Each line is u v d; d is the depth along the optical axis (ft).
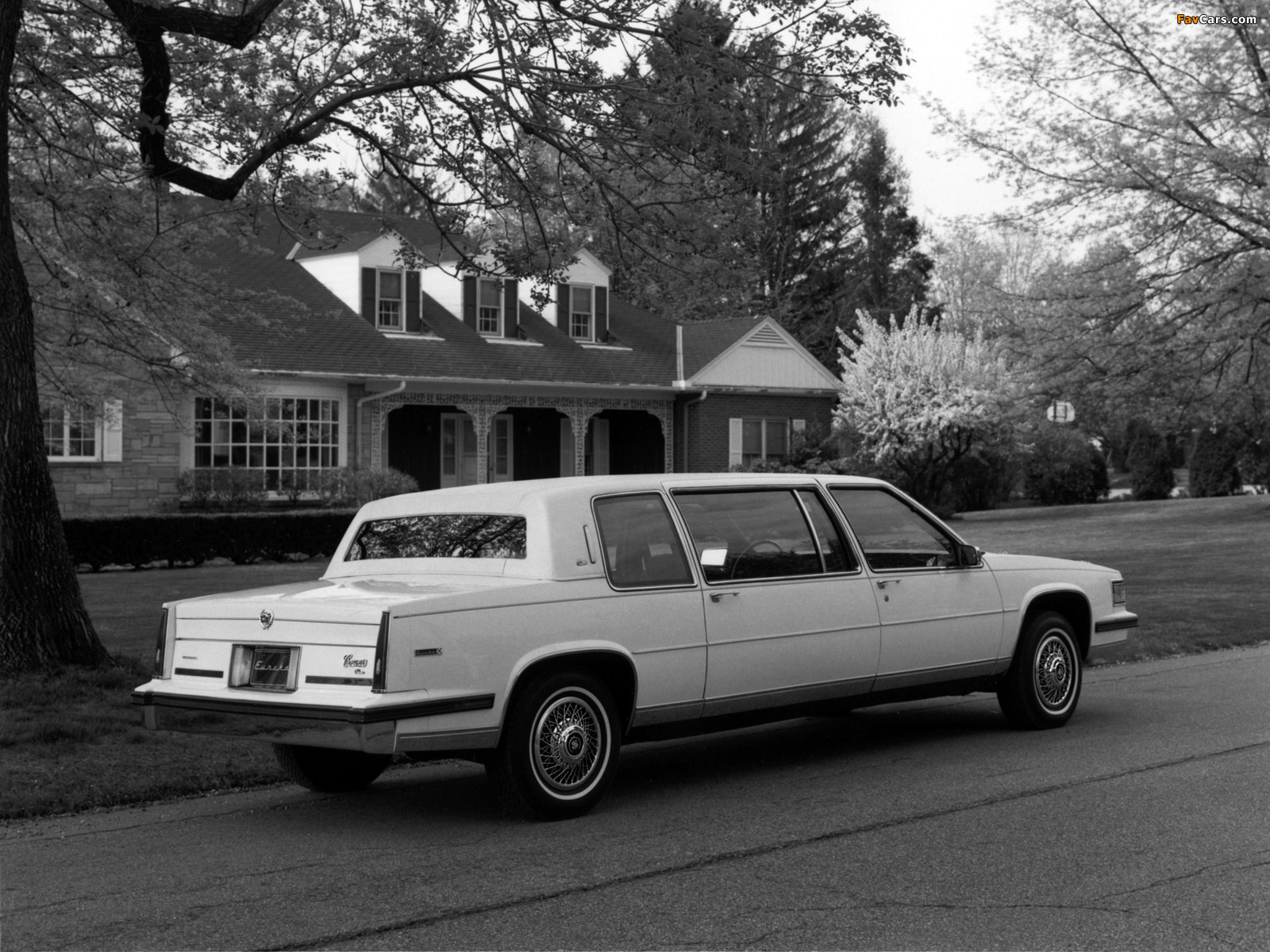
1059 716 30.42
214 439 86.38
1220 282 82.53
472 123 39.37
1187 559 71.51
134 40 36.42
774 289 189.37
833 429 119.24
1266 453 140.97
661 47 36.50
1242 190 79.56
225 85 41.09
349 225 105.09
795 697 25.89
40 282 47.21
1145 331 86.94
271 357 88.53
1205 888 17.58
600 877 18.62
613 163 39.04
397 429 104.63
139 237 46.21
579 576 23.02
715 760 27.91
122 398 59.21
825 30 35.83
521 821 22.29
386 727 20.43
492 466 111.24
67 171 43.32
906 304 190.90
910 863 19.06
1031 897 17.29
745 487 26.13
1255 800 22.53
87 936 16.20
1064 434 140.05
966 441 118.42
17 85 39.88
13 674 31.86
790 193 189.47
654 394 112.57
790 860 19.36
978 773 25.49
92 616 48.60
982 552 29.84
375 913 17.01
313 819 22.80
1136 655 42.68
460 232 42.96
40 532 32.71
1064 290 88.17
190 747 27.12
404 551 25.20
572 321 112.27
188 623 23.26
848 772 26.03
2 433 32.40
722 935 15.94
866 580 27.07
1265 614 50.24
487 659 21.44
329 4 40.19
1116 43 79.15
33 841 21.21
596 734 22.82
